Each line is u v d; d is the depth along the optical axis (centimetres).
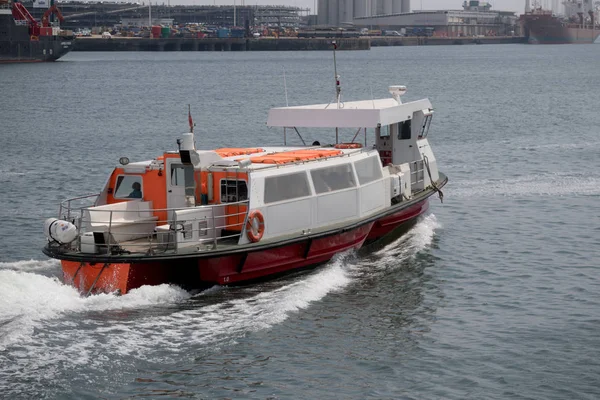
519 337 2252
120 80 16662
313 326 2308
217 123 8250
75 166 5409
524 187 4459
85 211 2525
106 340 2145
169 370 2017
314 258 2738
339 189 2812
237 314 2342
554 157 5588
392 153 3356
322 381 1992
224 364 2058
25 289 2358
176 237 2430
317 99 11488
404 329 2308
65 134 7394
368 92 12888
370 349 2169
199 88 14038
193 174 2628
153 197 2702
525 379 2002
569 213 3797
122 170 2722
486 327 2330
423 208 3469
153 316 2297
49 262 2844
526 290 2653
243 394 1925
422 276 2797
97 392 1908
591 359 2102
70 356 2053
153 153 6138
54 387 1916
